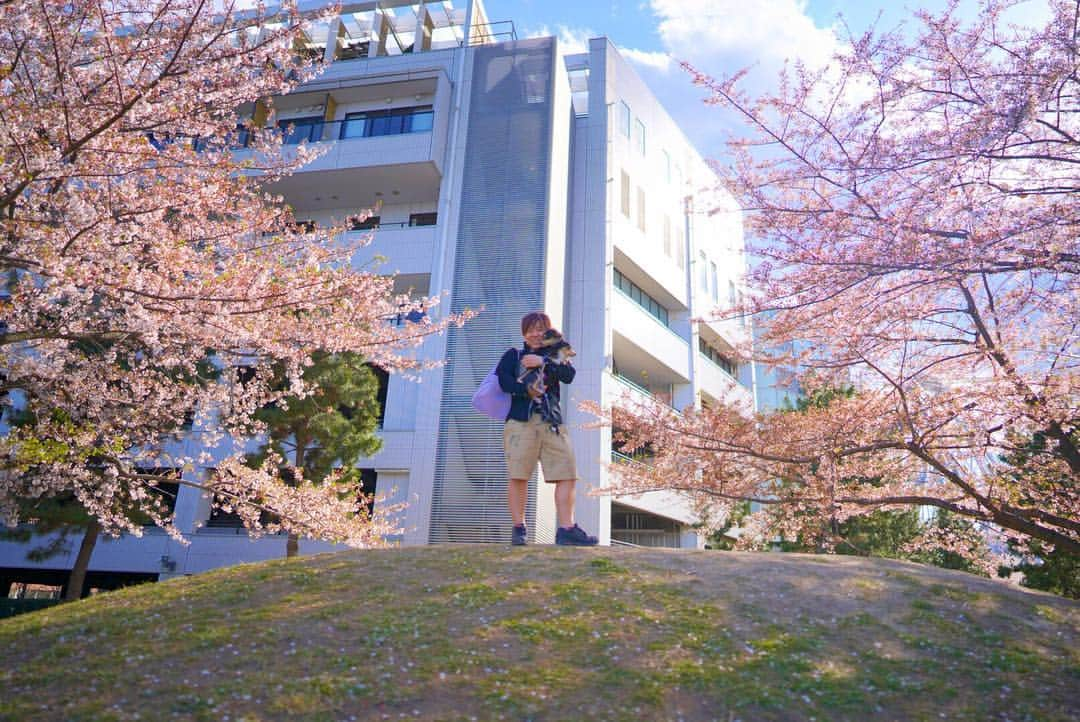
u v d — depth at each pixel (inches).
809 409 481.4
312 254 381.1
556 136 987.3
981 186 344.8
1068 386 362.6
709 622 181.0
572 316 1004.6
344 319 366.3
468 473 834.8
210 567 846.5
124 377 368.8
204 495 869.8
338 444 662.5
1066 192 307.0
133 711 140.3
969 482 464.8
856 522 741.9
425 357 888.3
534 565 221.3
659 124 1272.1
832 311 409.4
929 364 415.2
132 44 295.7
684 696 148.4
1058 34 313.1
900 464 497.0
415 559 233.1
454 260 930.7
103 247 284.4
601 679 153.9
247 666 159.6
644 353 1118.4
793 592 200.8
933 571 228.5
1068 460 415.2
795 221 370.9
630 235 1106.7
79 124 284.7
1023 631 182.4
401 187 1007.6
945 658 166.9
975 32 335.3
